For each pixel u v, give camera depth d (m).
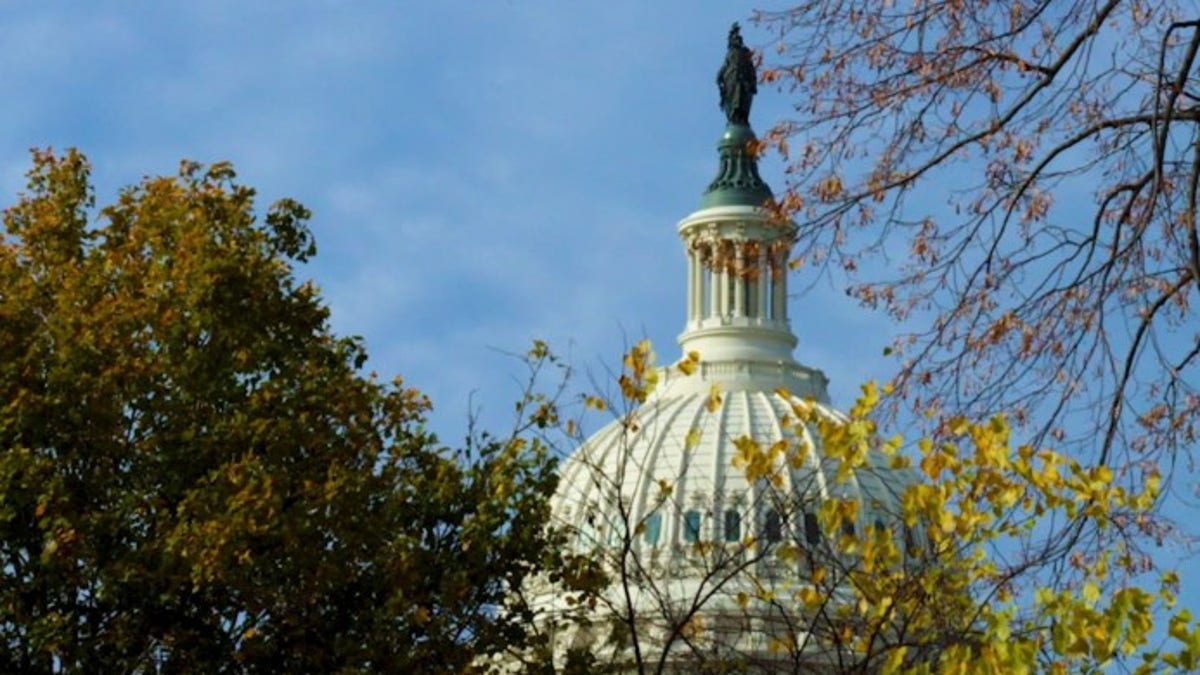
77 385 50.34
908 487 28.25
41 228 55.44
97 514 49.53
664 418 162.62
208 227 54.72
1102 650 24.52
